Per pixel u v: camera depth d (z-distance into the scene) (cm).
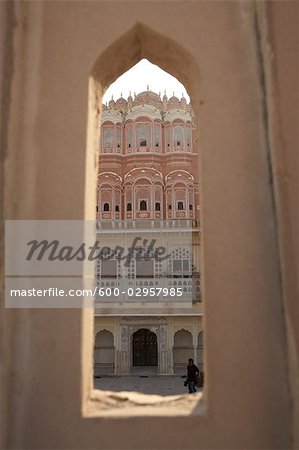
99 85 341
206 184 293
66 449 261
